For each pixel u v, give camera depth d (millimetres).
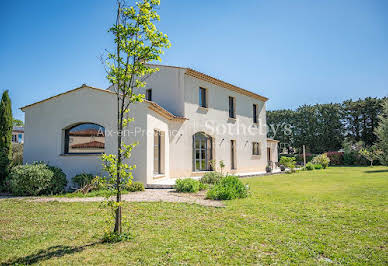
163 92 15492
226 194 8312
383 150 25391
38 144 12492
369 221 5504
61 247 4102
